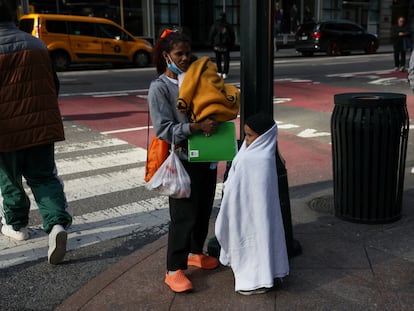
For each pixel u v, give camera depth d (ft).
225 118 10.11
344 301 10.57
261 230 10.53
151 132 29.12
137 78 56.54
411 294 10.77
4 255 13.74
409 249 12.94
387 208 14.57
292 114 34.73
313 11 115.96
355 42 89.81
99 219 16.43
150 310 10.52
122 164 22.79
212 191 11.53
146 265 12.47
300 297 10.77
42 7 80.48
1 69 12.01
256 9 11.39
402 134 14.17
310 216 15.53
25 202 14.20
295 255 12.63
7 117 12.21
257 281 10.70
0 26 12.13
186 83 9.91
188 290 11.05
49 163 13.17
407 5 128.16
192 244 12.12
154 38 95.50
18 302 11.46
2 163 13.12
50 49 62.75
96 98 41.86
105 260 13.52
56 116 12.85
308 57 87.25
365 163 14.12
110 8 88.38
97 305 10.77
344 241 13.52
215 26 55.31
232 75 57.72
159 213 16.94
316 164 22.61
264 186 10.43
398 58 60.85
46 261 13.43
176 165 10.41
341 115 14.23
